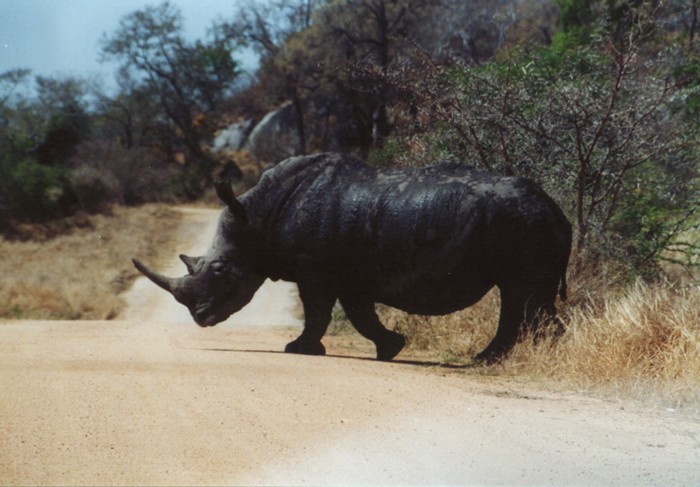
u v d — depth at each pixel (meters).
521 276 11.36
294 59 71.00
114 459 5.82
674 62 16.48
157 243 52.31
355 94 66.44
